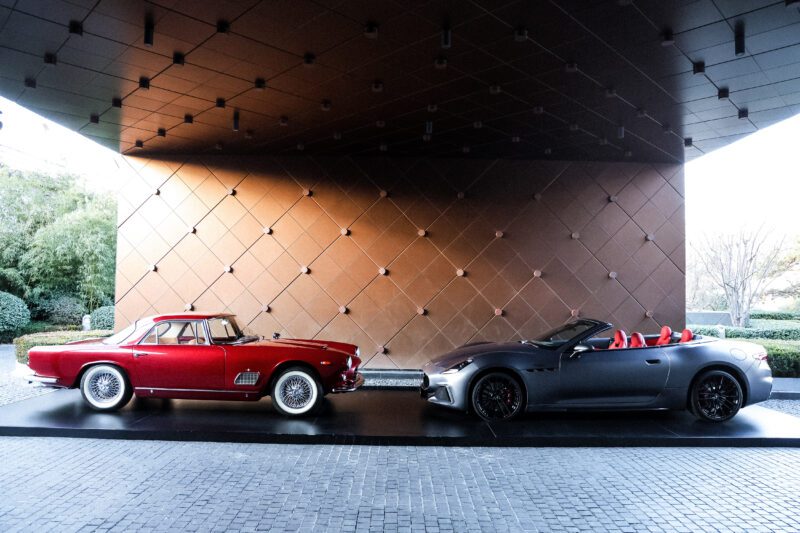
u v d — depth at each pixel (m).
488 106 7.18
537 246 10.07
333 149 9.61
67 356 6.22
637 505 3.69
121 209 10.22
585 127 8.09
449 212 10.05
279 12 4.62
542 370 5.86
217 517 3.43
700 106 7.06
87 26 4.92
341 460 4.73
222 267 10.09
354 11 4.60
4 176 17.03
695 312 21.81
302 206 10.09
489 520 3.42
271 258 10.06
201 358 6.11
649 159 10.09
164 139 9.07
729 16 4.63
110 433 5.38
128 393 6.21
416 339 9.88
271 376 6.12
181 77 6.21
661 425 5.75
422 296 9.94
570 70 5.80
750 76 6.03
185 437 5.33
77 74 6.14
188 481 4.13
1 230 16.59
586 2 4.42
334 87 6.51
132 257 10.16
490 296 9.96
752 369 5.93
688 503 3.73
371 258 9.99
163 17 4.73
